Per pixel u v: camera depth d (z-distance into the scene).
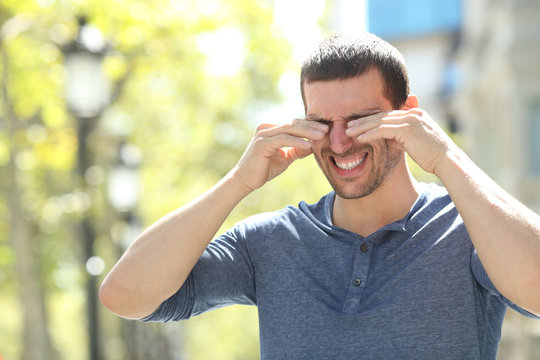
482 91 24.08
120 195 14.44
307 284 3.07
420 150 2.92
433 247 3.00
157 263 3.03
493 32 21.36
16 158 16.69
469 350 2.93
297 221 3.19
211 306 3.28
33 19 15.33
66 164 17.70
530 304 2.76
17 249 17.00
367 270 3.02
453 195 2.89
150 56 17.55
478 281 2.99
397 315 2.93
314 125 3.01
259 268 3.18
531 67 19.20
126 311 3.07
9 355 30.92
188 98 21.28
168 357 22.58
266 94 22.53
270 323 3.10
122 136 19.41
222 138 23.39
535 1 18.92
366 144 2.99
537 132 19.42
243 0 18.81
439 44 33.03
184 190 23.34
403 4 34.12
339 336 2.97
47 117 16.83
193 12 16.69
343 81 3.00
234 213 23.88
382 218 3.11
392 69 3.04
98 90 10.55
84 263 12.16
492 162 23.27
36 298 17.30
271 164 3.22
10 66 16.22
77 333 36.06
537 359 14.69
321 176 24.20
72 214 18.11
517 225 2.78
